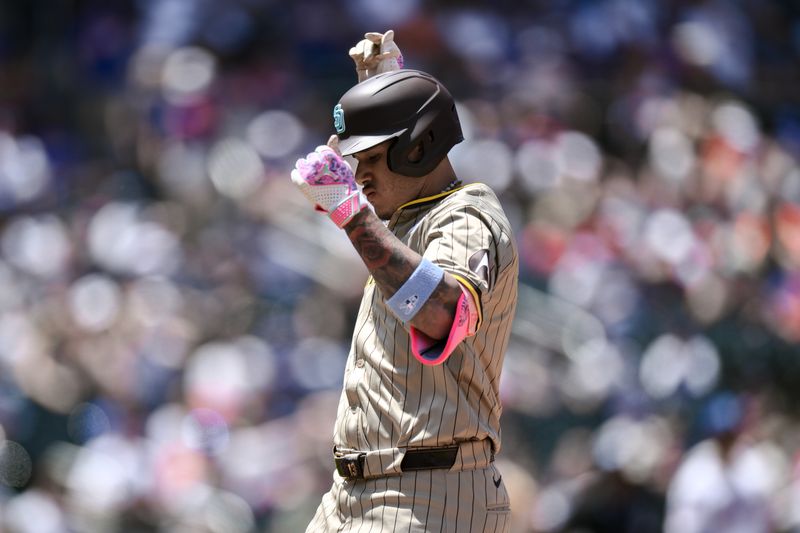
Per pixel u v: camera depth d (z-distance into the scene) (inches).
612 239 1648.6
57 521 1151.0
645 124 1875.0
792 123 1979.6
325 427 1267.2
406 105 444.5
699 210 1737.2
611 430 1293.1
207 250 1611.7
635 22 2058.3
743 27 2107.5
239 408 1306.6
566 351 1437.0
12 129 1945.1
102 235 1670.8
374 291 457.4
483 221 438.3
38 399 1310.3
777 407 1334.9
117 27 2065.7
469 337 442.6
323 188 412.5
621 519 1182.9
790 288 1647.4
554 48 2031.3
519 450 1307.8
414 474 438.9
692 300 1528.1
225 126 1824.6
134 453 1229.1
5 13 2074.3
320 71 1979.6
